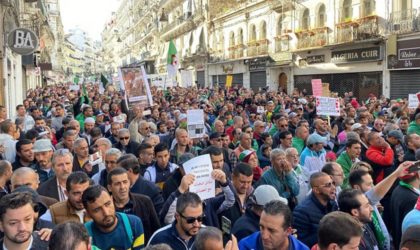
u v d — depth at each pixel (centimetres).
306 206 522
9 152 852
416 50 2202
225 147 923
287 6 3203
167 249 316
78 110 1953
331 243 343
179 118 1355
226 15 4241
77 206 500
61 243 320
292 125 1257
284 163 656
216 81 4688
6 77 2227
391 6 2348
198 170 552
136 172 609
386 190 534
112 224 446
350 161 761
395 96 2397
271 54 3450
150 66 7450
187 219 439
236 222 499
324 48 2886
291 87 3309
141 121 1077
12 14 2352
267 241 404
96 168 755
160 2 6875
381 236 521
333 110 1210
